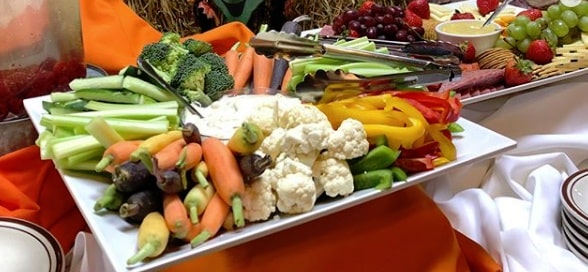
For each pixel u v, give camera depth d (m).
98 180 0.59
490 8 1.15
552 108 0.91
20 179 0.72
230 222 0.53
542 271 0.68
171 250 0.50
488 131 0.69
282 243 0.62
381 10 0.98
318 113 0.59
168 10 1.14
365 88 0.66
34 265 0.60
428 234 0.67
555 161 0.82
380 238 0.65
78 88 0.69
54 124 0.63
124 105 0.67
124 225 0.53
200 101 0.71
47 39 0.76
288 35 0.75
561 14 1.01
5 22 0.72
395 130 0.60
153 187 0.53
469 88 0.87
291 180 0.55
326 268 0.62
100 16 0.95
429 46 0.84
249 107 0.66
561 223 0.74
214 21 1.12
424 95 0.65
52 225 0.73
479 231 0.73
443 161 0.63
